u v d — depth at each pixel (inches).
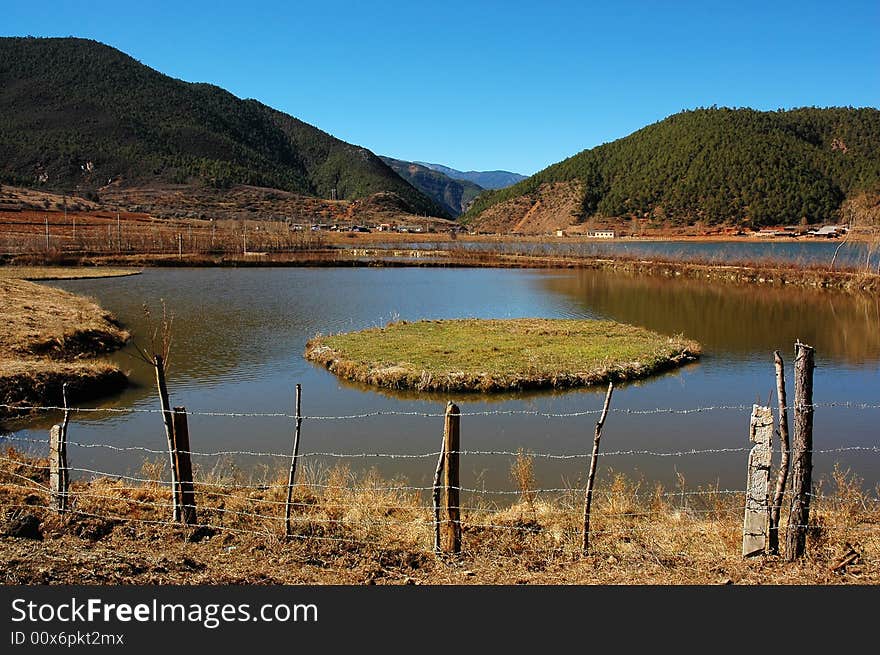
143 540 372.5
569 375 948.6
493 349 1118.4
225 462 615.5
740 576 332.5
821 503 451.8
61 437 407.5
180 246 3693.4
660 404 863.7
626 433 733.9
